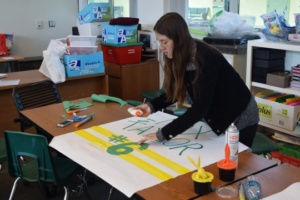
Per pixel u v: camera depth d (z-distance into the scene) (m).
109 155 1.58
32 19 5.57
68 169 1.95
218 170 1.41
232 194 1.24
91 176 2.73
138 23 4.33
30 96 2.72
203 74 1.56
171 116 2.12
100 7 4.52
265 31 2.94
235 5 3.65
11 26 5.42
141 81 4.25
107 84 3.81
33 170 1.86
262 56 2.93
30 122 2.12
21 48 5.57
